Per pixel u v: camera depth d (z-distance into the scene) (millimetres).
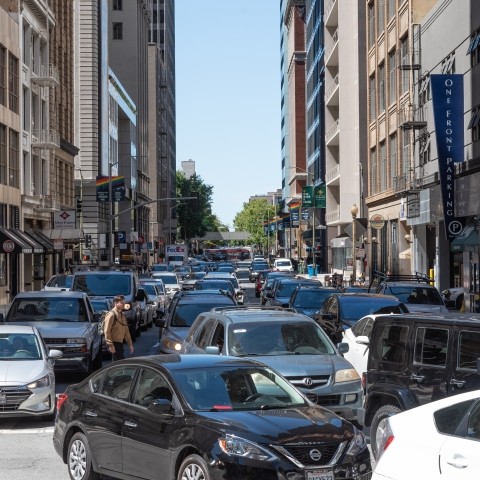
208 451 9453
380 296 24219
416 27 50594
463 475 7242
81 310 24516
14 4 59656
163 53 189375
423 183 48781
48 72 69438
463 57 40906
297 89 141125
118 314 22047
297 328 16312
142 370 11102
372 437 13078
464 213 40500
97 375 11859
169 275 58344
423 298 29297
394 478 7918
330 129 87438
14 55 58781
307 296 30984
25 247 54312
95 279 35812
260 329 16156
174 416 10211
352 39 75375
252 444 9344
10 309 24422
